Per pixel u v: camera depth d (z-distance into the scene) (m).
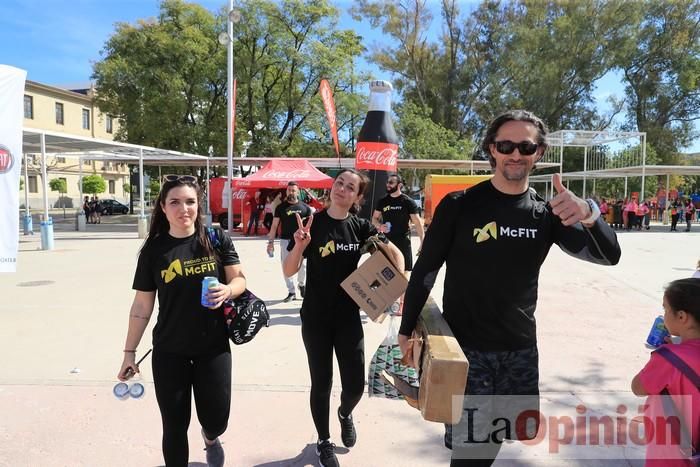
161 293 2.60
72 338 5.74
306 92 31.45
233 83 19.66
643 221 26.11
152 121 28.59
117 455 3.21
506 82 37.88
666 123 38.75
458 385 1.76
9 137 6.21
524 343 2.07
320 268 3.14
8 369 4.73
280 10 29.00
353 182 3.14
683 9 36.03
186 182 2.64
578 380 4.48
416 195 32.28
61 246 15.59
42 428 3.57
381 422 3.68
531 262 2.03
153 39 28.47
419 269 2.13
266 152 30.89
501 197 2.06
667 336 3.25
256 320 2.73
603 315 6.88
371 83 7.12
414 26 37.41
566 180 38.72
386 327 6.30
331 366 3.14
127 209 40.81
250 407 3.93
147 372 4.71
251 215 19.92
